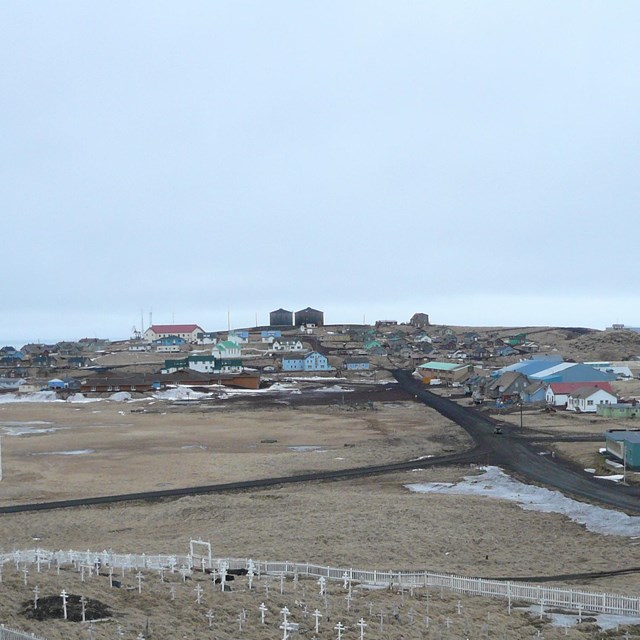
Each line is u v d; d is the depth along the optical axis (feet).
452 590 115.24
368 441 326.65
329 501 200.34
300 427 377.30
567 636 90.68
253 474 257.14
